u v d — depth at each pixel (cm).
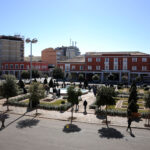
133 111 1636
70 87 1620
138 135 1205
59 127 1348
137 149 991
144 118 1627
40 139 1105
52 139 1109
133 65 5453
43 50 9369
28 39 2303
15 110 1866
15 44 7669
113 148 995
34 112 1795
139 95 2919
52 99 2503
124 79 4778
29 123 1437
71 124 1432
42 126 1365
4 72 7062
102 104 1480
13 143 1040
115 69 5609
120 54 5553
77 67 6038
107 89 1492
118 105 2183
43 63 7394
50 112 1812
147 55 5331
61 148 982
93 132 1252
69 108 2016
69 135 1182
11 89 1825
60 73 4853
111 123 1467
